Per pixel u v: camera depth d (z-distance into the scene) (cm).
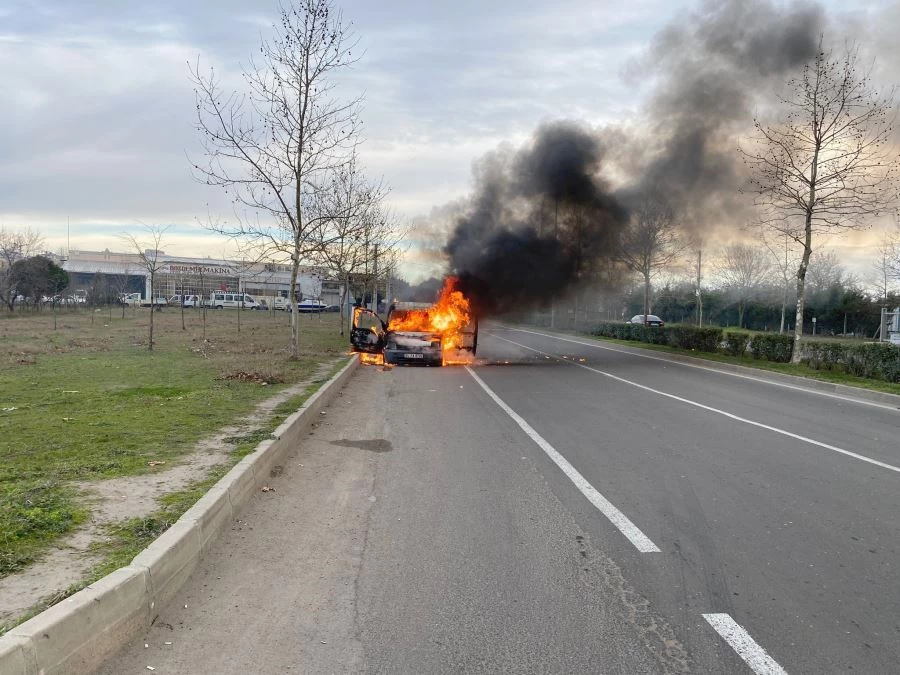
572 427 978
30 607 323
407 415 1075
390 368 1891
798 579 435
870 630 367
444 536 509
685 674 321
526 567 449
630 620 375
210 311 6050
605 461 761
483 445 846
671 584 424
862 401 1347
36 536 424
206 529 468
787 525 542
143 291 7325
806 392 1481
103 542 419
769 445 866
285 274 8175
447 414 1089
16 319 3594
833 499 618
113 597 331
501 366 2006
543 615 380
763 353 2159
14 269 4134
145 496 519
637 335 3212
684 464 751
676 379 1688
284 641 347
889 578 438
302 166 1716
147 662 324
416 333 1969
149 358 1702
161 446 700
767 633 362
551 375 1742
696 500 610
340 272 2845
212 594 402
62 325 3131
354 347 2100
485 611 384
